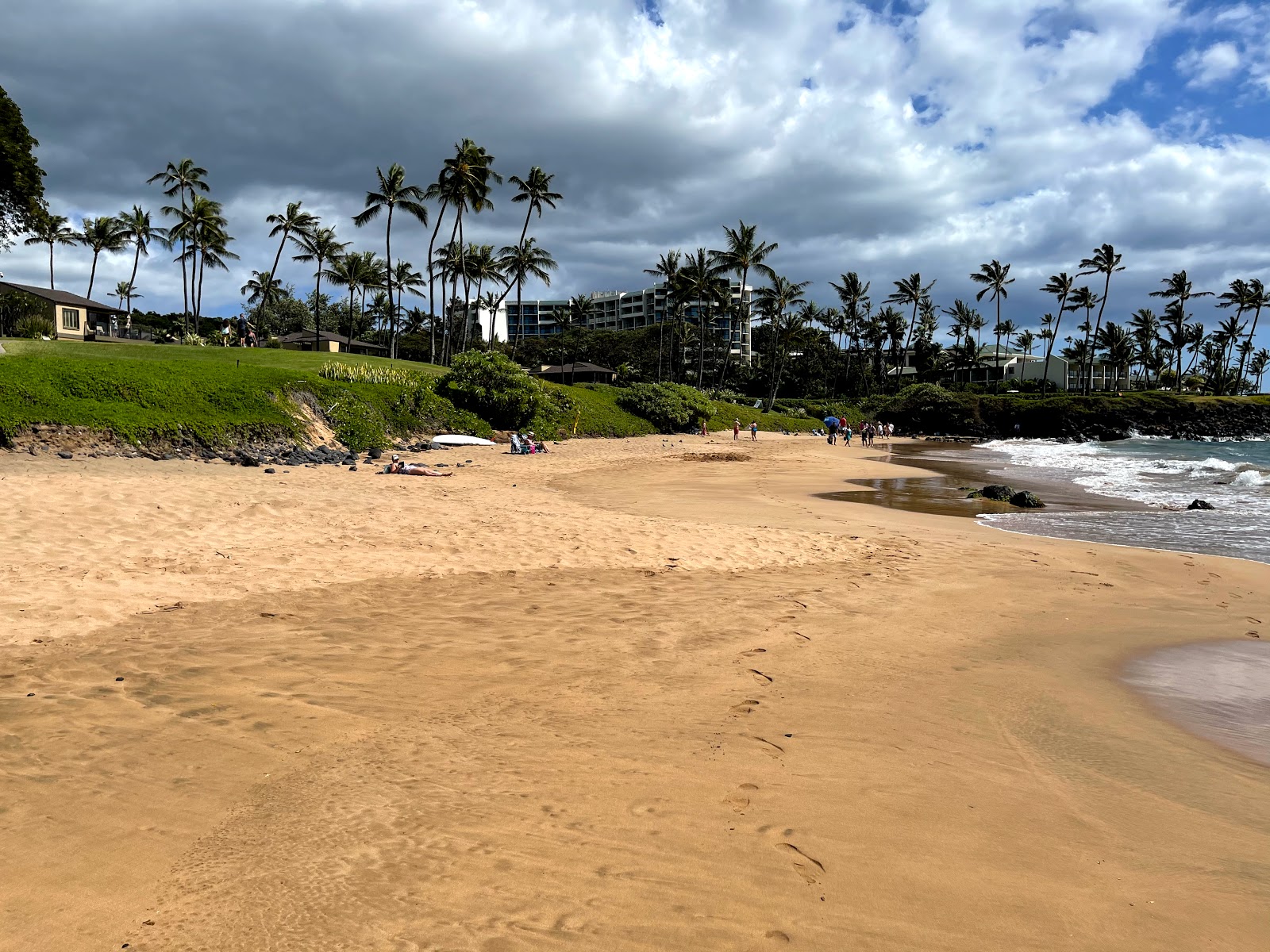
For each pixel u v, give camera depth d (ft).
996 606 25.26
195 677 16.28
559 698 15.89
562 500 50.49
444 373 141.08
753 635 20.86
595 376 296.92
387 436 89.86
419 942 8.15
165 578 24.29
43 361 68.64
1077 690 17.53
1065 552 35.83
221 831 10.36
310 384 86.79
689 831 10.72
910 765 13.28
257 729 13.78
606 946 8.20
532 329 569.23
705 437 160.45
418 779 12.06
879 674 18.11
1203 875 10.14
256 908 8.68
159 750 12.80
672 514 46.91
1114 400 248.93
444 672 17.21
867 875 9.81
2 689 15.07
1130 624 23.53
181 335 208.33
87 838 10.09
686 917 8.77
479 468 75.00
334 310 354.13
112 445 60.34
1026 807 11.93
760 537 36.60
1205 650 20.98
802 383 339.77
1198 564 33.53
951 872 9.98
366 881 9.24
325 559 27.94
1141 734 15.15
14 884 9.04
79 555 25.91
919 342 372.99
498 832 10.50
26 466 51.34
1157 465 109.91
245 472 58.08
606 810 11.25
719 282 287.89
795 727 14.79
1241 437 238.68
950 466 106.93
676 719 14.98
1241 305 318.04
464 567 28.14
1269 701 17.13
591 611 22.94
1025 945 8.54
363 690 15.90
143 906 8.70
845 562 31.94
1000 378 383.45
